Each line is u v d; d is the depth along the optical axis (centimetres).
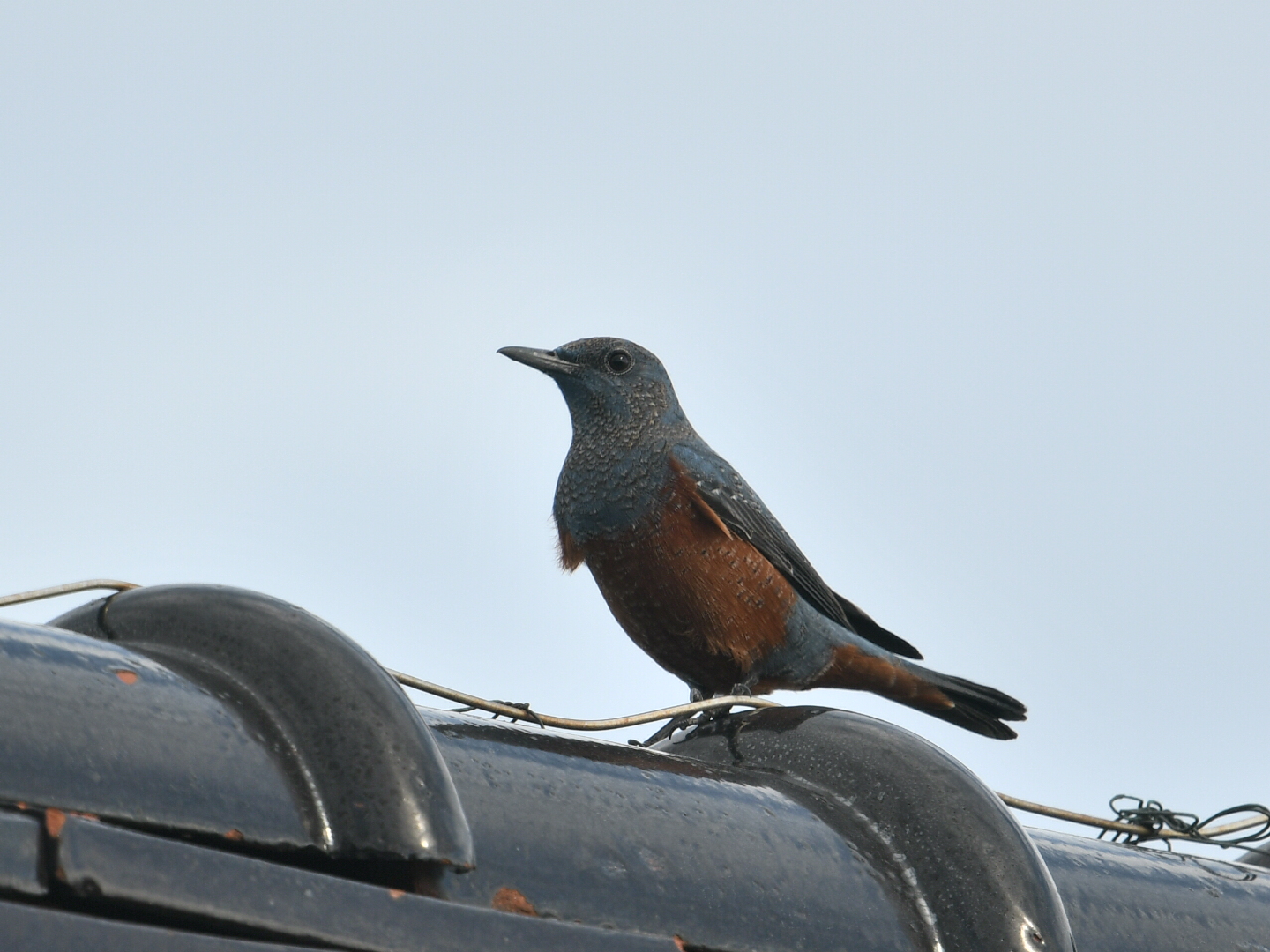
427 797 488
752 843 604
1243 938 748
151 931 379
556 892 521
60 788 420
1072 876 727
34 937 357
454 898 490
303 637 529
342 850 474
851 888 613
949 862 636
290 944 414
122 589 682
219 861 410
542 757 583
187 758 461
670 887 554
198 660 530
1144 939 714
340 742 494
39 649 466
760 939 564
